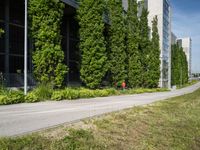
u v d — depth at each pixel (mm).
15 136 8930
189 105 26828
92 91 30000
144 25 56156
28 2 28000
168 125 15836
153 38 63312
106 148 9867
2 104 18531
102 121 12930
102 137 10719
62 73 26984
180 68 110438
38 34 26453
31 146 8250
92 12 34562
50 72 26859
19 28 32656
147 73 57281
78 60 40719
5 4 30734
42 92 22734
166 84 95500
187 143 13633
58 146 8688
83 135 10164
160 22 89688
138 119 15172
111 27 42406
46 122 11938
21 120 12469
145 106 21000
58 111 16094
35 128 10430
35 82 31453
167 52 100062
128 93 40562
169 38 102750
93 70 34531
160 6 89562
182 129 15688
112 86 42844
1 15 30359
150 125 14805
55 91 23938
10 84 29328
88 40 34469
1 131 9844
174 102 27797
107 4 42812
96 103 22219
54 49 26562
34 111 15805
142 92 45938
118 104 21906
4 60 30438
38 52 26625
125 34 46938
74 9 37219
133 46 48344
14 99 19391
